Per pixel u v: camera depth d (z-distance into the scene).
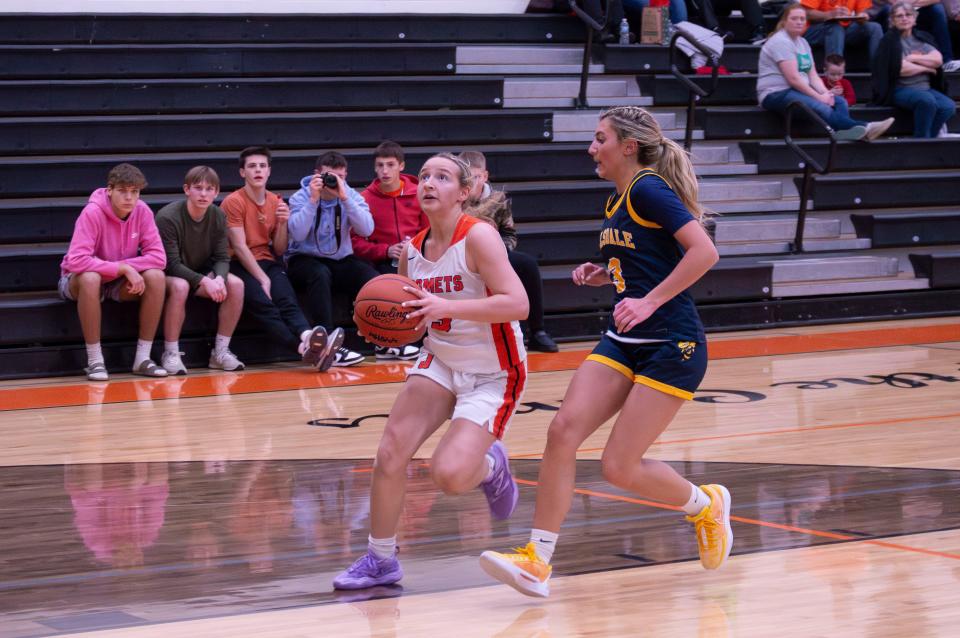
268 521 6.07
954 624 4.41
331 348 10.84
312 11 14.96
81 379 10.84
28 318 10.91
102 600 4.77
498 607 4.66
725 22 17.08
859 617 4.50
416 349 11.70
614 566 5.24
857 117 15.64
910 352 11.84
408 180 11.82
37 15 13.66
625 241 4.91
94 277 10.57
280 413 9.14
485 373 4.99
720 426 8.55
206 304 11.38
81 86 13.03
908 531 5.76
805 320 13.79
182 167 12.58
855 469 7.16
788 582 4.97
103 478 7.10
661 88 15.27
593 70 15.38
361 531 5.86
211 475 7.15
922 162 15.37
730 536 5.08
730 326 13.40
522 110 14.36
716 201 14.55
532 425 8.63
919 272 14.52
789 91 14.91
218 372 11.12
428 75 14.62
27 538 5.77
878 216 14.52
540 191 13.22
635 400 4.80
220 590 4.91
